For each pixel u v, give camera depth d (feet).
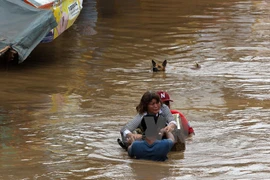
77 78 79.36
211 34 109.50
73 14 94.12
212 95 69.87
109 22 120.37
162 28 114.93
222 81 77.51
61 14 88.22
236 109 63.26
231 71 83.46
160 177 41.78
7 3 84.33
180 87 74.38
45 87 74.49
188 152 48.39
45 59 90.89
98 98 68.74
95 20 122.31
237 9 134.92
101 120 58.75
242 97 68.90
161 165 44.96
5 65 86.69
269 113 61.57
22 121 58.65
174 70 84.33
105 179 41.50
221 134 53.57
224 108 63.57
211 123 57.31
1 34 79.82
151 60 90.79
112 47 99.35
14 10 83.56
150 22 120.78
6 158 46.65
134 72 83.10
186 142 51.13
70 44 101.40
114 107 64.44
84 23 118.93
